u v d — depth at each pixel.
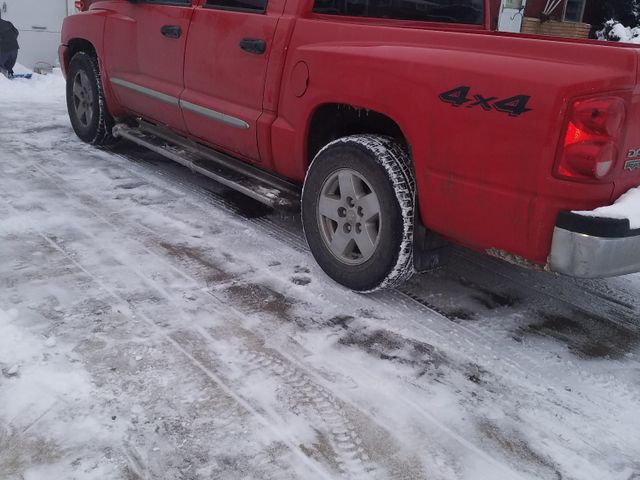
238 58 4.12
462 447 2.44
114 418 2.43
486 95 2.79
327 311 3.39
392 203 3.23
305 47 3.66
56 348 2.84
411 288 3.77
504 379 2.91
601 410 2.73
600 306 3.71
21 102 8.80
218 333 3.08
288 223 4.67
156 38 4.93
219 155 4.79
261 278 3.72
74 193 4.96
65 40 6.35
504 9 11.68
